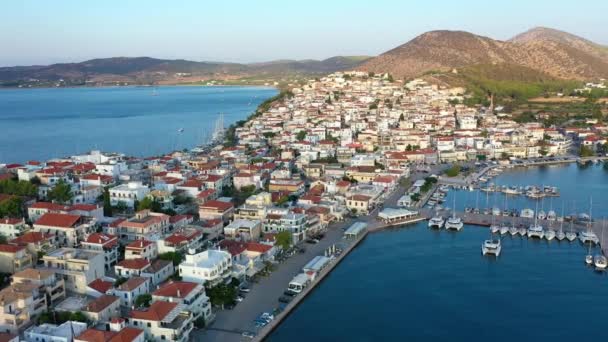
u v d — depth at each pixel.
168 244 188.00
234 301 162.50
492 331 154.25
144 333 129.12
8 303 135.12
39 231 194.12
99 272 168.75
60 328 129.12
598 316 162.88
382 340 147.88
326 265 194.38
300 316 160.88
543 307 169.00
